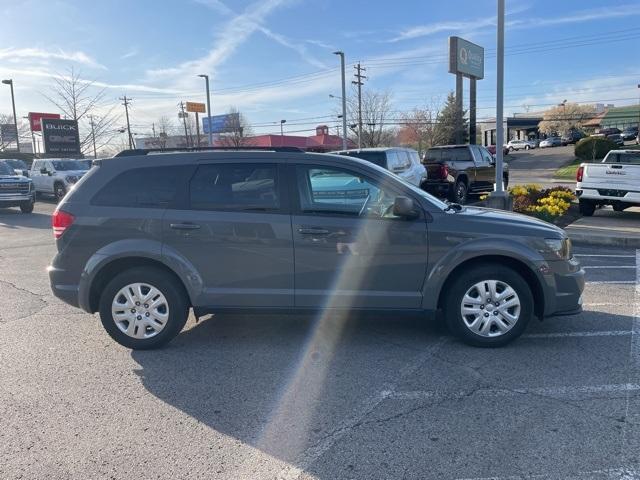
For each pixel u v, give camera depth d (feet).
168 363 15.07
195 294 15.64
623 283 23.29
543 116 308.81
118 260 15.83
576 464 9.90
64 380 14.01
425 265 15.29
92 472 9.93
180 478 9.70
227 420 11.80
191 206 15.64
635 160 45.55
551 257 15.28
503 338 15.52
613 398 12.47
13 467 10.11
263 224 15.37
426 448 10.53
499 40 36.11
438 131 175.63
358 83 173.37
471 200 61.31
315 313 15.66
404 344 16.21
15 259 31.35
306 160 15.66
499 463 9.98
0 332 17.90
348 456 10.33
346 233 15.24
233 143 195.62
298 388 13.34
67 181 73.67
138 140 236.22
